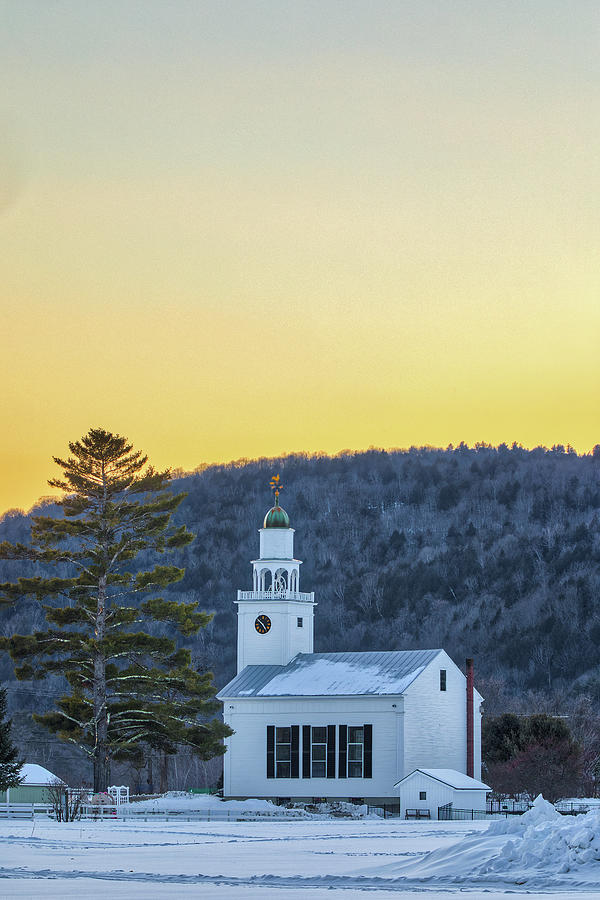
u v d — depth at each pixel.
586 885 88.50
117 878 98.44
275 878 98.25
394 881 95.19
